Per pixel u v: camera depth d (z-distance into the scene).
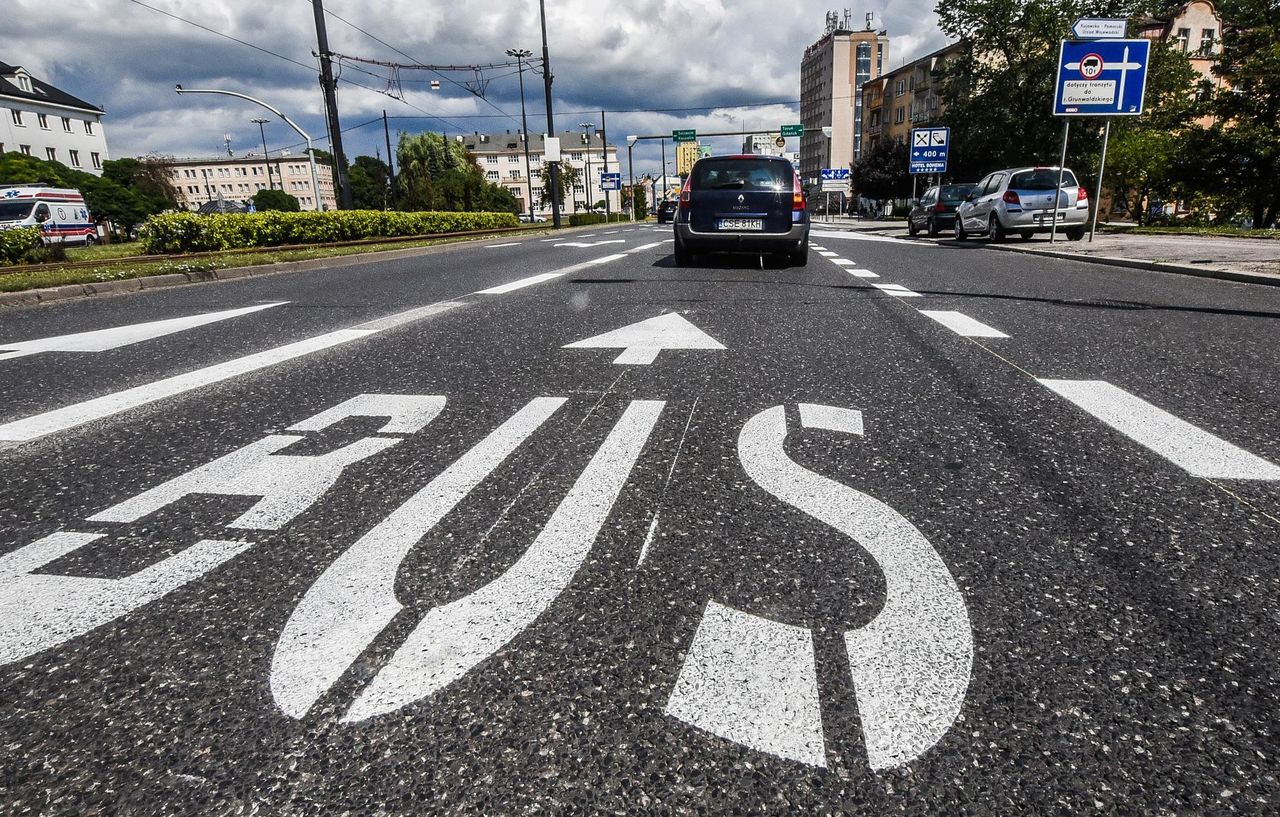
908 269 9.16
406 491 2.02
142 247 15.54
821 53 108.44
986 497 1.94
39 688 1.20
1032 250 11.86
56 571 1.59
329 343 4.45
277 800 0.97
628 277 8.35
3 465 2.33
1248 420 2.65
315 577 1.54
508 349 4.13
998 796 0.96
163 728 1.11
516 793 0.98
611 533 1.74
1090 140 29.56
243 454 2.38
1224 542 1.67
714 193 9.13
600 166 136.25
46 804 0.97
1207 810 0.94
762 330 4.66
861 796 0.96
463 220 29.55
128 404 3.09
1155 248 11.66
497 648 1.29
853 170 69.31
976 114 30.98
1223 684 1.18
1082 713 1.11
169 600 1.46
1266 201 29.91
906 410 2.80
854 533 1.73
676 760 1.03
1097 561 1.58
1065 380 3.29
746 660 1.24
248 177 126.31
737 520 1.80
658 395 3.06
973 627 1.33
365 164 122.94
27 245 13.14
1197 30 52.22
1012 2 29.23
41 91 65.19
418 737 1.08
